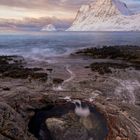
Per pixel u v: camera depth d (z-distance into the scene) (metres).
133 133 14.16
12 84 22.95
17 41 95.81
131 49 50.53
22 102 17.44
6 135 11.84
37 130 14.30
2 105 13.86
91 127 14.80
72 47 67.50
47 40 106.06
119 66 33.53
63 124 15.03
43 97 18.62
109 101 18.78
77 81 24.55
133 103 18.91
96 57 45.62
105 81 24.66
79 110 16.75
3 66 33.44
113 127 14.73
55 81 24.28
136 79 26.20
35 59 43.31
